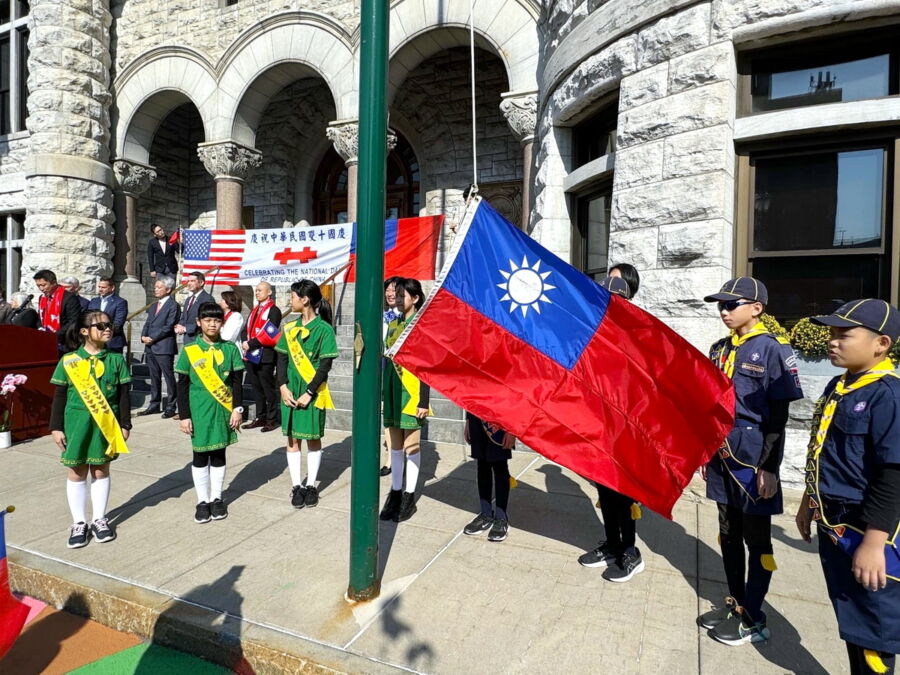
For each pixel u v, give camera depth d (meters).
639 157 5.21
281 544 3.68
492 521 3.88
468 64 11.01
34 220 10.52
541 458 5.75
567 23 6.55
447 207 11.27
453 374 3.11
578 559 3.46
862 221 4.58
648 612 2.88
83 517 3.72
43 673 2.63
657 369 2.96
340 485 4.92
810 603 2.99
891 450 1.83
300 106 12.78
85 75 10.89
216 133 10.65
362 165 2.77
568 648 2.58
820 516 2.05
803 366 4.56
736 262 4.97
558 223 6.96
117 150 11.56
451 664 2.46
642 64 5.22
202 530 3.93
